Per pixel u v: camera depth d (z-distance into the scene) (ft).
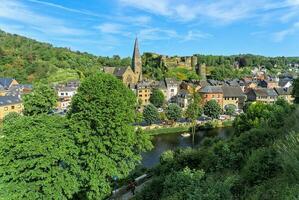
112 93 81.66
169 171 99.96
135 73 526.98
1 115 272.31
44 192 65.21
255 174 53.88
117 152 81.10
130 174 112.47
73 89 402.52
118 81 86.43
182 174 59.00
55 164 68.90
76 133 75.10
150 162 168.04
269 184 47.70
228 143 90.58
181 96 409.90
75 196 77.92
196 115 284.61
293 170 40.11
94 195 76.79
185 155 101.76
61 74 533.96
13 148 66.69
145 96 412.36
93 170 75.05
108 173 76.69
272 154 55.26
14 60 545.03
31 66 531.09
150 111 281.33
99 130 77.00
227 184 47.29
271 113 110.63
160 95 395.14
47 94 159.84
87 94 80.53
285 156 42.19
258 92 407.23
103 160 75.66
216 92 396.78
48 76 523.70
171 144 223.30
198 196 43.09
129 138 81.71
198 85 453.58
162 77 570.05
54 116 82.12
